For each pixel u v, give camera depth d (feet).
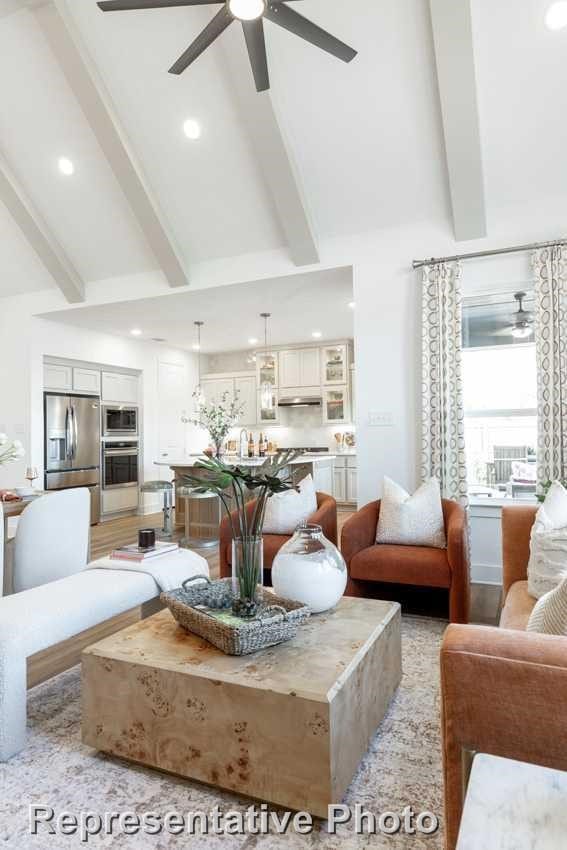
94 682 5.96
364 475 14.19
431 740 6.20
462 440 12.84
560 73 10.64
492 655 3.43
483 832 2.39
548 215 12.47
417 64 11.09
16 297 20.27
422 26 10.55
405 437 13.80
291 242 14.60
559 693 3.23
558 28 10.07
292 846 4.69
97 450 23.02
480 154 11.84
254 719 5.11
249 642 5.66
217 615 6.33
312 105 12.18
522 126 11.51
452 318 13.00
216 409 25.67
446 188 13.01
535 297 12.22
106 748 5.91
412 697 7.19
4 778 5.64
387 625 6.77
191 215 15.53
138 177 14.46
